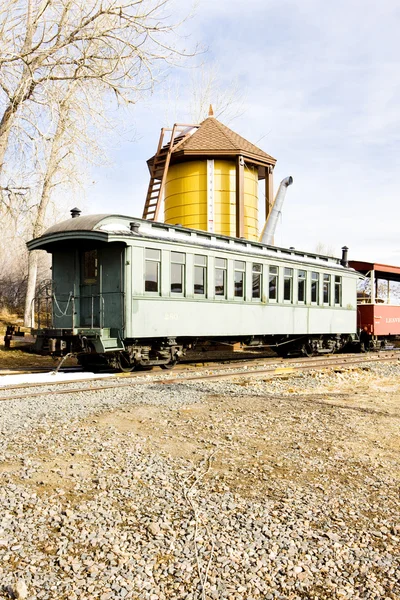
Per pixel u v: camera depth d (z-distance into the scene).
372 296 23.44
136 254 12.76
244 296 16.12
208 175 24.03
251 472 5.52
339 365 15.80
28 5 15.45
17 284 42.06
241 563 3.70
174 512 4.50
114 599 3.25
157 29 15.67
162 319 13.38
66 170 19.00
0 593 3.31
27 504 4.57
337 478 5.43
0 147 16.53
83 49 15.96
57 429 7.01
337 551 3.90
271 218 24.78
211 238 15.57
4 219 19.80
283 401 9.32
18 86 15.31
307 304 18.97
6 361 16.81
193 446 6.40
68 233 12.98
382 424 7.67
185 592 3.36
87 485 5.04
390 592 3.41
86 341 12.77
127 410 8.27
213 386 10.94
